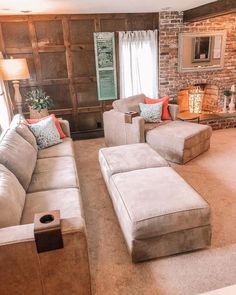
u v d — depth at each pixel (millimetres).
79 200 2162
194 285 1801
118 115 4086
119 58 4926
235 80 5547
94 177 3500
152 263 1999
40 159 3061
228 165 3648
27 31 4465
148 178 2379
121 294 1766
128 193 2158
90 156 4262
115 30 4793
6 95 4438
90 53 4824
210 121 5207
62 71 4809
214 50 5188
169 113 4496
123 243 2244
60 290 1599
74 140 5168
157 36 4957
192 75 5297
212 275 1872
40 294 1583
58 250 1494
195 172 3469
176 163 3744
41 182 2482
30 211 2020
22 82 4703
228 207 2660
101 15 4637
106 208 2779
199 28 5020
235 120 5371
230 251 2082
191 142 3689
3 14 4242
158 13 4828
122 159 2861
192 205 1969
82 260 1556
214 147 4348
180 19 4891
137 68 5020
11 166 2283
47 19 4469
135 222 1865
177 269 1935
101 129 5281
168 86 5262
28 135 3107
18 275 1497
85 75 4926
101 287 1822
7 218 1651
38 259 1487
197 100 5559
